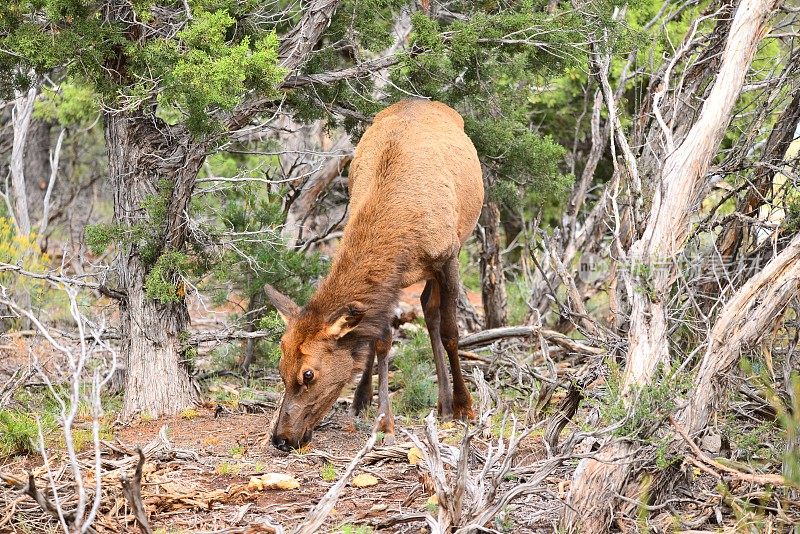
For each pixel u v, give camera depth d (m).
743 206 11.20
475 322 18.23
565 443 8.70
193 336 13.51
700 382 8.24
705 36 11.94
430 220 11.17
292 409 10.51
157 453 10.35
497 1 14.16
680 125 11.83
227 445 11.16
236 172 17.27
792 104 11.15
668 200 8.91
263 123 14.48
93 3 11.84
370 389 12.64
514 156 14.77
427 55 13.05
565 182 15.34
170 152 12.84
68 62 11.45
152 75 11.38
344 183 18.20
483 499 7.61
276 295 11.09
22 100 18.98
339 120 15.25
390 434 11.24
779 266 8.34
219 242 13.48
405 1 13.74
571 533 7.57
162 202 12.35
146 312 12.73
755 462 8.66
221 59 10.69
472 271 24.56
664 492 8.15
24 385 13.53
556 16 13.14
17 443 10.48
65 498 8.67
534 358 15.30
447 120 12.75
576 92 20.20
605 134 16.97
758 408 10.22
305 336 10.49
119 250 12.97
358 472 9.81
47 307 17.11
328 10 12.79
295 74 13.01
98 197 24.16
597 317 17.48
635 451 7.70
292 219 17.56
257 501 9.06
